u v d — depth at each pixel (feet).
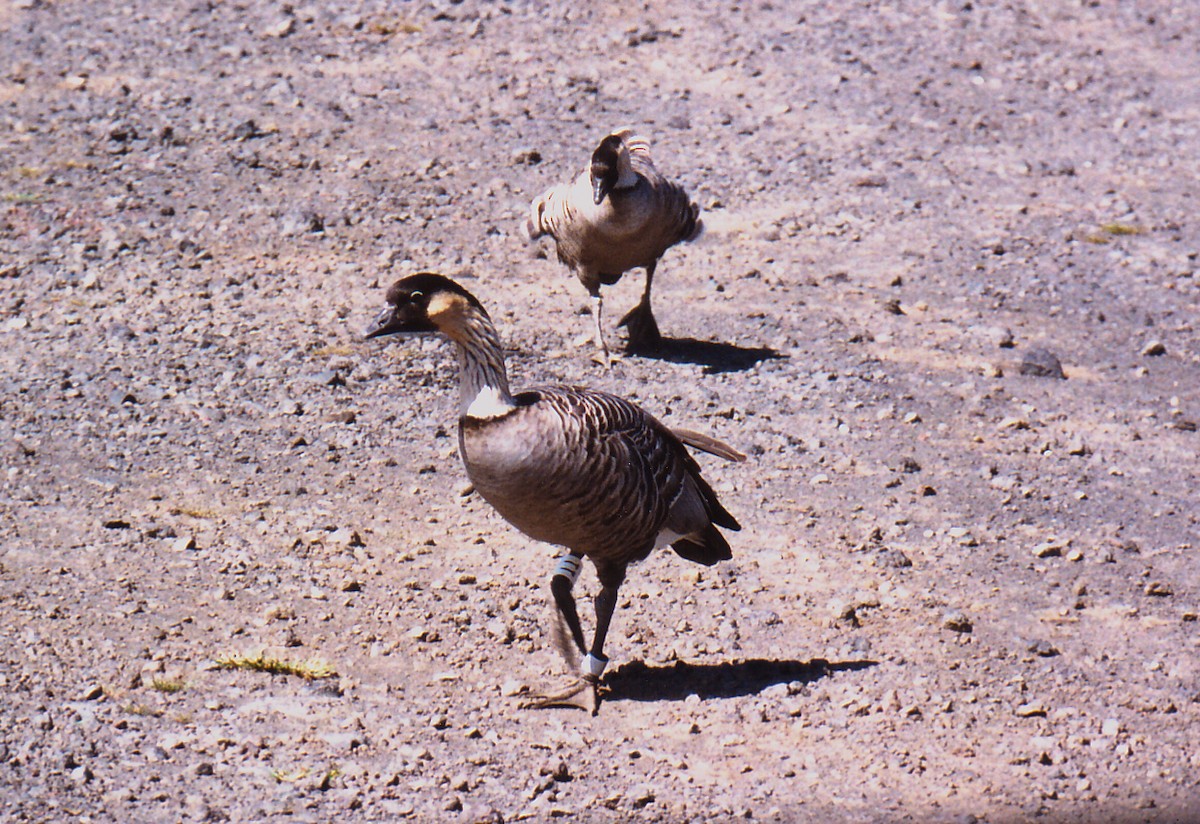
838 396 46.14
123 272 51.67
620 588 35.04
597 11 81.30
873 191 63.77
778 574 35.83
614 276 47.80
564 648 30.99
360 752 27.96
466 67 73.41
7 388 42.75
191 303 49.73
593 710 29.81
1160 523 39.40
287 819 25.59
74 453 39.52
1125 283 56.54
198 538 35.83
